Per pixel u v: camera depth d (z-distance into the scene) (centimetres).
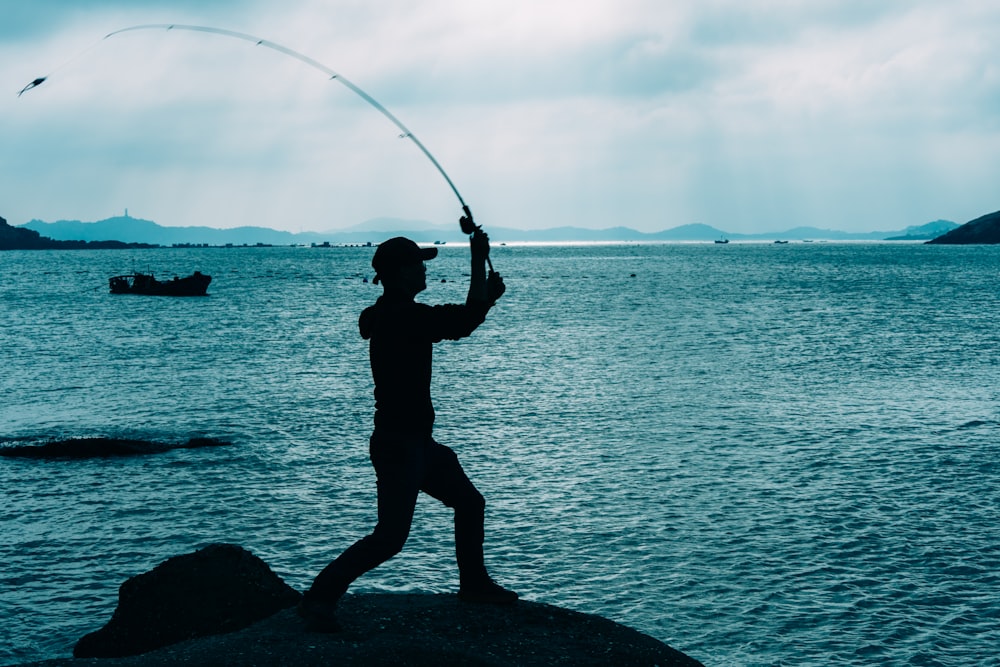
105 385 3106
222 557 711
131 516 1534
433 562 1302
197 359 3866
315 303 7881
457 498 489
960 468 1803
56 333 5125
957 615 1113
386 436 456
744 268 15088
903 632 1070
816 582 1216
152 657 437
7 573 1263
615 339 4569
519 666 425
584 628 478
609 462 1889
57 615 1121
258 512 1555
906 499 1588
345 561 450
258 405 2675
